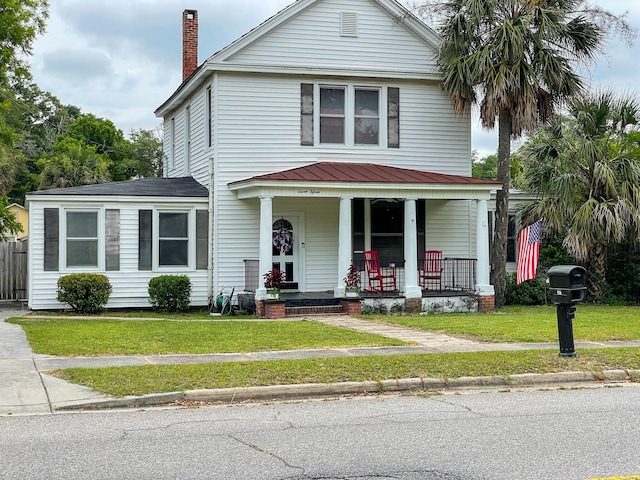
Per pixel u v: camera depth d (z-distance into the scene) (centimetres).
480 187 2022
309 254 2125
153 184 2197
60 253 1961
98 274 1956
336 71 2102
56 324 1623
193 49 2592
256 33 2044
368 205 2166
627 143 2169
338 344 1304
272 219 2078
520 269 2109
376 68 2147
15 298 2238
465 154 2231
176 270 2044
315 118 2112
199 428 769
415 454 662
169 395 907
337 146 2130
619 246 2308
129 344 1289
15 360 1126
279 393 944
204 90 2175
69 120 7431
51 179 4406
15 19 2438
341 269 1936
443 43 2058
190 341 1331
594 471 607
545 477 591
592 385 1041
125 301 2008
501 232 2144
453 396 957
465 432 747
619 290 2294
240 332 1462
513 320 1691
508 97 2009
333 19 2119
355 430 757
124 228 2006
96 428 769
